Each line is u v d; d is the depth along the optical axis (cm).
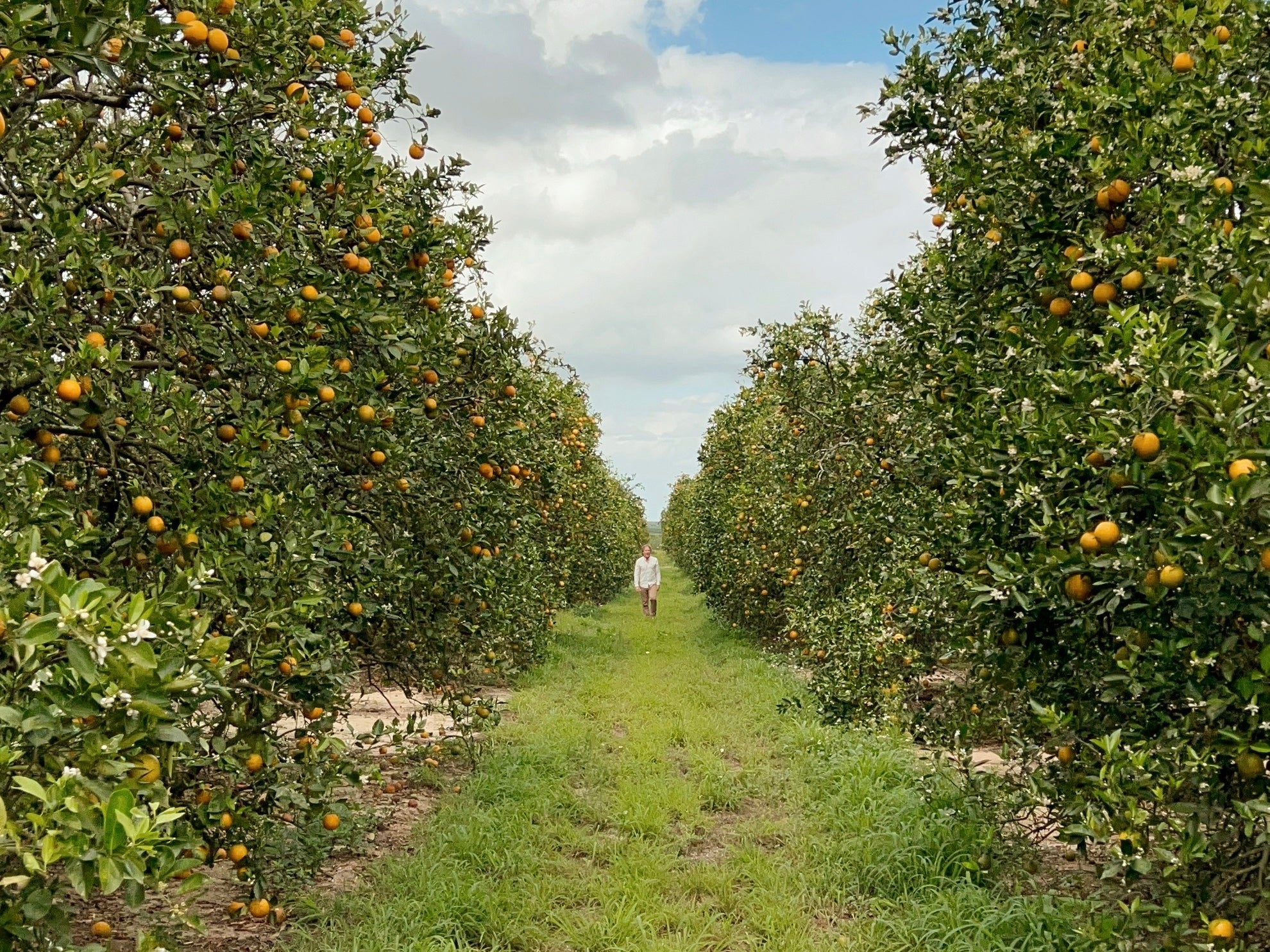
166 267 359
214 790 361
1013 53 442
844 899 469
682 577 3884
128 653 195
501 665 760
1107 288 321
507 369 598
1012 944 390
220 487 347
